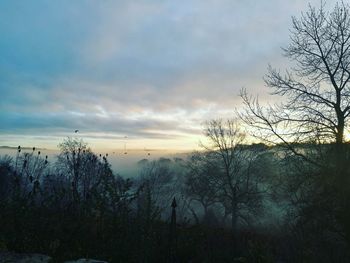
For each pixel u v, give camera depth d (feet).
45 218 28.19
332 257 33.06
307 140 54.90
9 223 26.53
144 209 29.94
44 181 33.32
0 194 31.53
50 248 25.53
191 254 31.48
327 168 50.19
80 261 23.34
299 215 47.09
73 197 30.91
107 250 26.81
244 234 42.63
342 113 53.88
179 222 37.60
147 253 27.55
